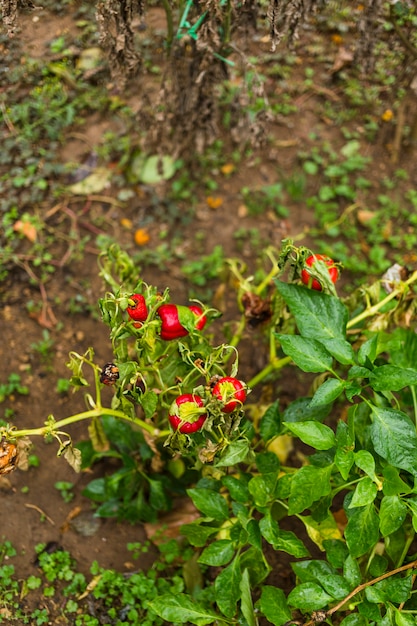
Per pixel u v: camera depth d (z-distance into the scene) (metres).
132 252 1.39
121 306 0.83
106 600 1.04
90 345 1.29
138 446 1.09
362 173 1.51
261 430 0.97
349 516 0.87
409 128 1.51
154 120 1.32
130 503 1.08
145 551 1.09
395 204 1.47
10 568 1.05
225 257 1.41
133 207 1.43
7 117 1.41
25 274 1.33
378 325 0.99
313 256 0.92
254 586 0.97
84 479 1.15
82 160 1.45
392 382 0.85
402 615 0.83
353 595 0.84
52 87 1.42
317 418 0.96
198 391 0.82
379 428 0.84
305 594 0.83
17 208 1.38
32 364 1.26
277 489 0.90
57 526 1.11
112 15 1.04
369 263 1.42
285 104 1.57
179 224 1.43
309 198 1.48
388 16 1.26
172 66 1.22
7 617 1.02
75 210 1.41
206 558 0.89
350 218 1.46
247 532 0.88
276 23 1.05
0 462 0.83
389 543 0.93
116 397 0.87
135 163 1.45
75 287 1.34
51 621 1.02
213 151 1.50
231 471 1.07
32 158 1.41
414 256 1.42
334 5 1.47
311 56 1.61
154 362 0.89
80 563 1.08
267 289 1.35
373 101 1.56
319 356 0.88
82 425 1.21
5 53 1.31
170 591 1.03
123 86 1.27
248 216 1.46
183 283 1.37
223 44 1.16
